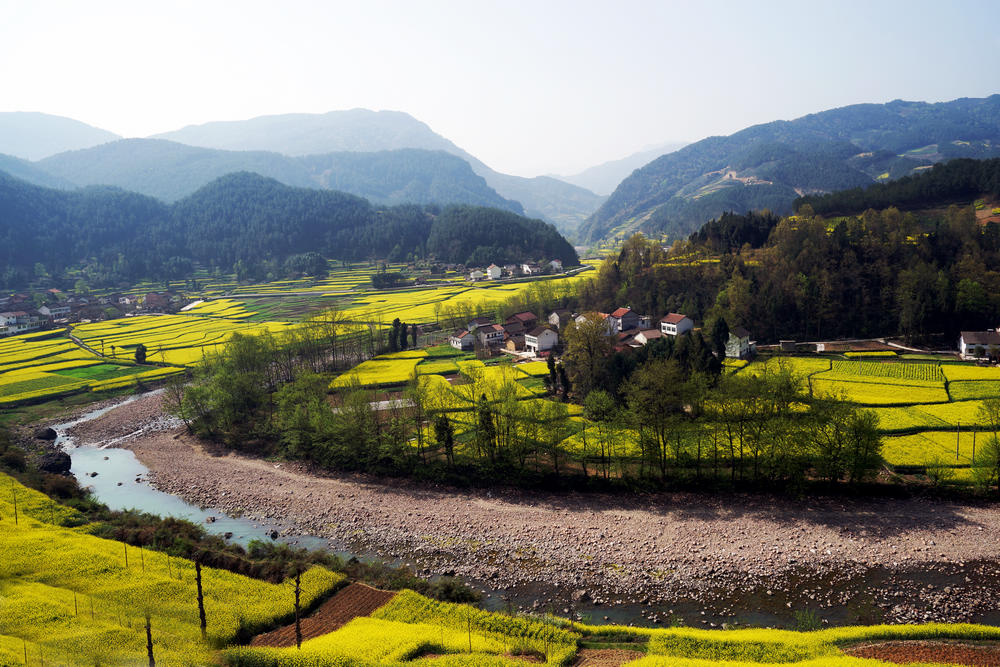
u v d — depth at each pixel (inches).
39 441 4426.7
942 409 3833.7
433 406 3863.2
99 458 4170.8
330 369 5959.6
